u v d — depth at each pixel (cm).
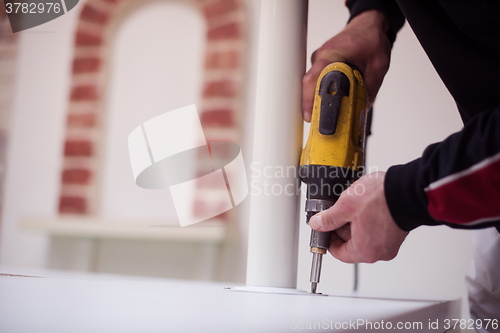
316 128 55
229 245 167
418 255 127
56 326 16
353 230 52
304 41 58
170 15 195
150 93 195
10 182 202
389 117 136
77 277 57
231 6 181
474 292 92
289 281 55
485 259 88
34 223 175
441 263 125
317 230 55
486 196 38
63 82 203
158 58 195
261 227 55
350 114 55
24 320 17
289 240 55
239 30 180
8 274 52
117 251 180
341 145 54
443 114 133
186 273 172
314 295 50
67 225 171
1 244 197
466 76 56
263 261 54
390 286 128
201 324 19
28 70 207
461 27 52
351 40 69
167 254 174
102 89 200
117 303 26
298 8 57
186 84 190
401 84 136
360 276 131
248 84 177
